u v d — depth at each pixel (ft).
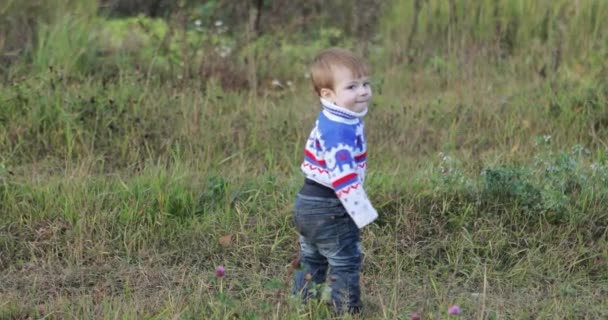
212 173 21.57
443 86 30.63
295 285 15.46
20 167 22.50
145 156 23.40
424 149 24.67
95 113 24.43
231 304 15.02
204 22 36.09
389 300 16.37
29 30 29.55
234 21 36.24
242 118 25.39
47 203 19.67
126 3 40.19
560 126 25.45
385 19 34.19
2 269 18.06
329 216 14.39
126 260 18.25
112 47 31.07
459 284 17.67
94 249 18.47
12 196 19.80
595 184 19.99
